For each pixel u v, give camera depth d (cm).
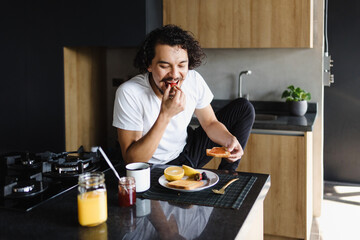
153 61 173
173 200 127
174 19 318
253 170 277
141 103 190
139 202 125
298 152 266
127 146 189
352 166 398
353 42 382
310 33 288
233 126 229
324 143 404
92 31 319
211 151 176
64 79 327
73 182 146
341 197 365
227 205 122
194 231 105
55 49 328
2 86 345
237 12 301
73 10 321
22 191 130
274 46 296
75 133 342
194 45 180
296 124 265
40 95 335
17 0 332
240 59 337
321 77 317
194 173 146
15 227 108
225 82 344
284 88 328
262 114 316
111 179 149
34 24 331
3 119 348
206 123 215
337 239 285
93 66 358
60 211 119
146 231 105
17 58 338
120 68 368
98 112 369
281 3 290
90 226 108
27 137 343
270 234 279
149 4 308
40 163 165
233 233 104
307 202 271
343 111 393
